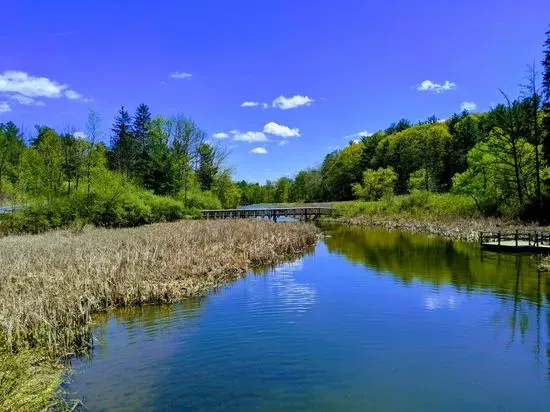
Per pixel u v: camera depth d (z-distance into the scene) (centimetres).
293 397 766
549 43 3316
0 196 4662
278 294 1509
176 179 5453
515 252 2344
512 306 1331
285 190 10956
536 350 984
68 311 1129
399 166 7781
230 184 7025
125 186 4025
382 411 716
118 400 751
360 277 1802
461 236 3128
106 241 2164
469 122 7294
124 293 1369
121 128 7062
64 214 3209
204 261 1836
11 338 876
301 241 2786
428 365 906
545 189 3516
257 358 938
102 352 976
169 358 942
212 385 809
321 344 1023
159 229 2931
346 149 9781
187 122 5631
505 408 731
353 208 5616
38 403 605
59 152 3534
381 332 1106
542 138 3509
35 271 1383
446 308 1319
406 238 3253
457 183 4309
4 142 5831
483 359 937
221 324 1175
